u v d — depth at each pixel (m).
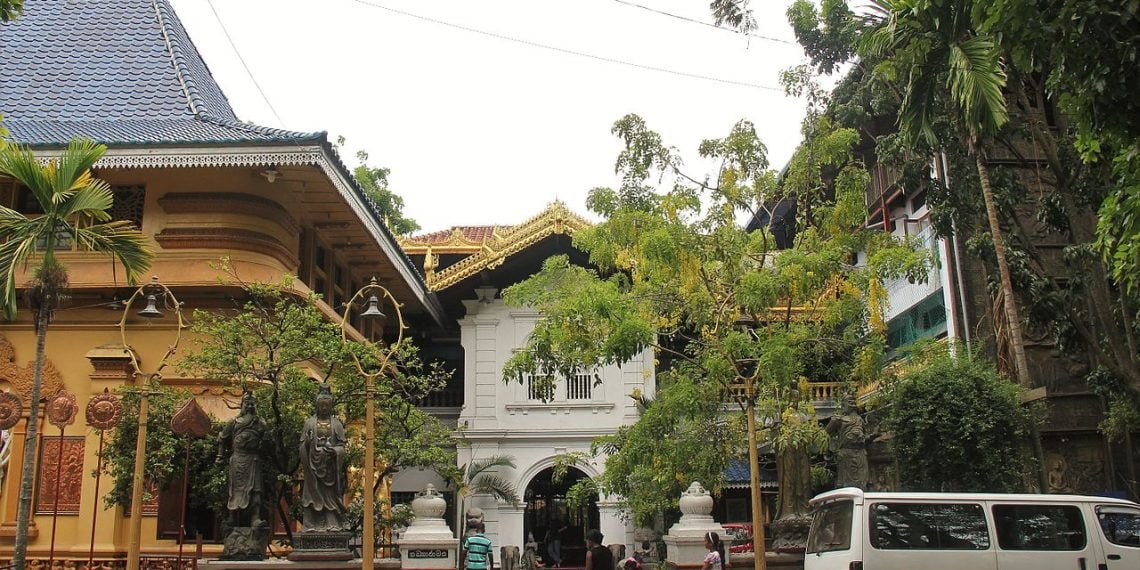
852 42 17.75
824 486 20.89
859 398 23.27
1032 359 22.44
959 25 13.01
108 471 17.80
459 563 20.31
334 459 14.58
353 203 21.44
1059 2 10.38
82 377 19.36
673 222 15.90
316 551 14.12
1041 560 11.68
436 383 19.95
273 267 20.00
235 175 19.70
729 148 16.78
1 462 17.97
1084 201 16.97
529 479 28.70
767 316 16.81
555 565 28.23
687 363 18.02
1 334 19.56
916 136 14.73
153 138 19.03
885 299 16.56
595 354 15.77
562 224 28.52
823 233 16.92
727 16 17.92
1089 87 10.47
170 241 19.42
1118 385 17.72
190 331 19.27
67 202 13.35
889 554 11.54
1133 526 11.95
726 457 16.84
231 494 14.53
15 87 21.70
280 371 16.73
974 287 23.56
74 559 18.23
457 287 30.05
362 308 27.58
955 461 17.77
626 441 17.19
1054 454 22.08
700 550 16.47
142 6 23.97
